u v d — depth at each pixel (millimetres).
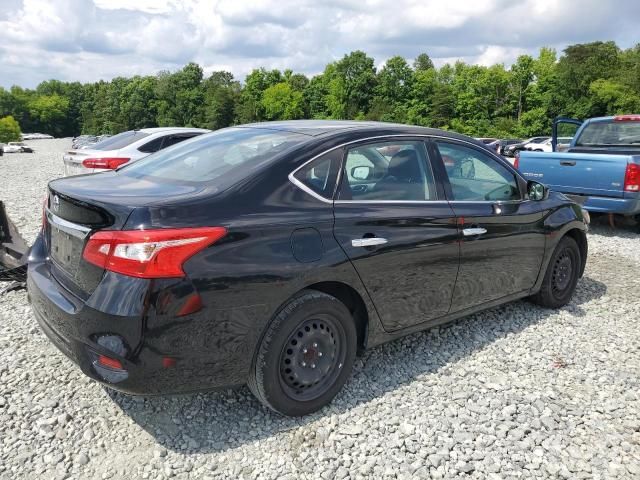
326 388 3182
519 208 4355
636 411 3328
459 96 84000
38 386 3354
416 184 3652
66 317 2676
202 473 2654
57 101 148250
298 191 3029
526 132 76188
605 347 4227
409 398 3375
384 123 3844
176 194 2783
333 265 3023
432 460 2797
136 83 127500
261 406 3236
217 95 113812
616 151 9070
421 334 4320
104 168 8977
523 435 3045
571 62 75500
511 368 3824
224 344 2711
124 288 2490
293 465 2732
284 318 2879
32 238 7164
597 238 8430
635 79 70500
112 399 3250
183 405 3215
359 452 2850
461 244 3795
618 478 2717
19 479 2561
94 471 2639
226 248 2664
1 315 4422
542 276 4723
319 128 3547
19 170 20703
